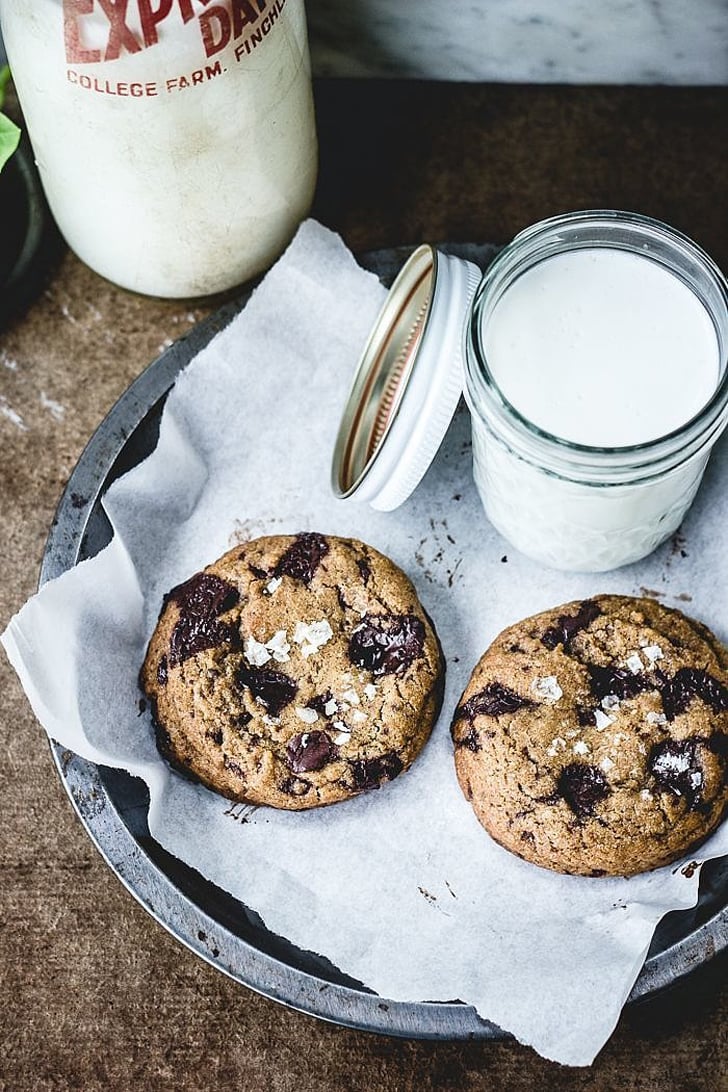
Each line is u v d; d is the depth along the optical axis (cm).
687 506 52
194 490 54
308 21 58
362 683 50
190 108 49
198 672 50
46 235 58
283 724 50
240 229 54
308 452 54
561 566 53
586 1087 50
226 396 54
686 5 56
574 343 50
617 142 59
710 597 52
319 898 50
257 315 54
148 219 52
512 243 49
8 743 53
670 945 48
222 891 50
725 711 49
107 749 50
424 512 54
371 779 50
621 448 47
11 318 57
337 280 54
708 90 60
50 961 52
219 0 47
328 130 59
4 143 51
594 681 50
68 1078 51
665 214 58
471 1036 48
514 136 59
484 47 59
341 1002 48
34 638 50
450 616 53
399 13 57
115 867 49
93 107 49
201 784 51
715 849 49
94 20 47
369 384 54
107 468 53
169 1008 51
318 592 51
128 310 57
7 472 56
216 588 51
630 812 48
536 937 49
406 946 49
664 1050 51
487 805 49
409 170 59
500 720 49
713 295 49
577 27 57
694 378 49
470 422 55
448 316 51
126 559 51
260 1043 51
